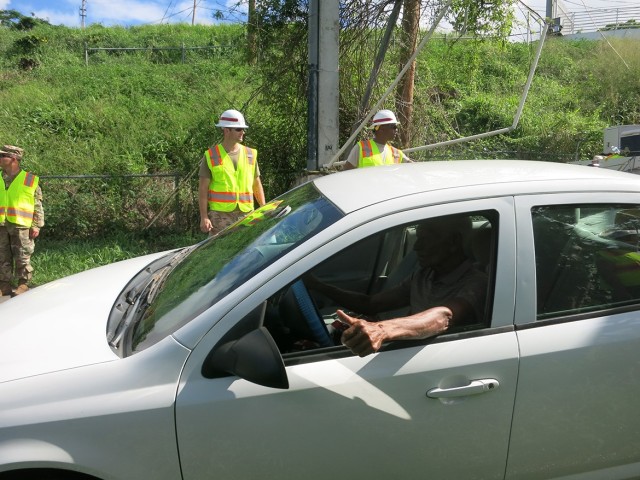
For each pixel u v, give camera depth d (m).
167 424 2.02
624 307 2.35
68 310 2.65
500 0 7.19
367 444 2.13
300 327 2.37
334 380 2.12
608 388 2.25
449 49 8.43
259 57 8.73
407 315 2.62
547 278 2.32
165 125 11.68
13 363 2.17
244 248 2.58
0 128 11.20
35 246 7.55
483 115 14.37
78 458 1.97
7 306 2.82
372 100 8.27
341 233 2.23
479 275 2.37
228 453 2.06
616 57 18.36
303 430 2.09
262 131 8.85
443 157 9.33
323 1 7.05
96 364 2.12
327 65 7.19
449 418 2.16
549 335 2.24
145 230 8.14
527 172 2.57
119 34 22.06
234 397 2.05
